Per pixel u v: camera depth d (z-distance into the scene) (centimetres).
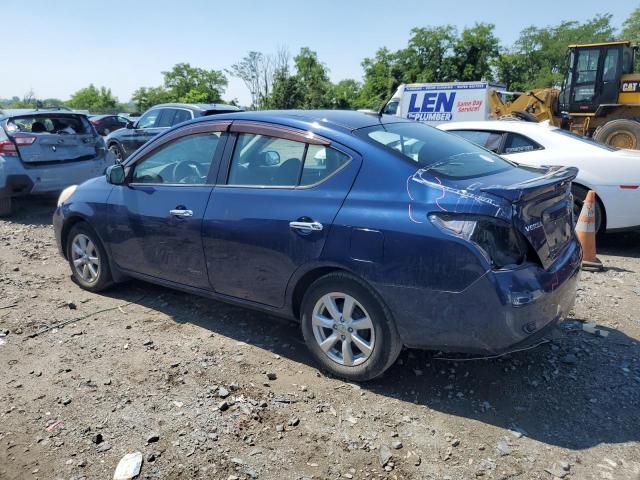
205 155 416
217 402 331
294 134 370
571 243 361
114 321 452
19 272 582
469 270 293
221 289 405
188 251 415
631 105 1424
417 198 314
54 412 323
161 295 507
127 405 330
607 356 383
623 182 622
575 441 293
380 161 335
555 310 318
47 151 852
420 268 305
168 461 280
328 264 337
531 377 356
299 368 372
